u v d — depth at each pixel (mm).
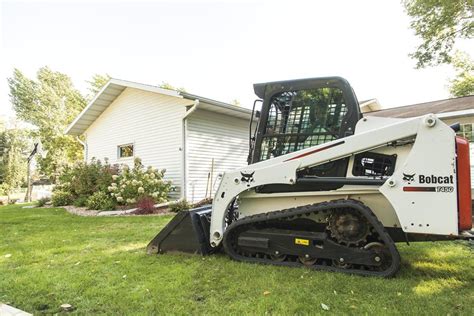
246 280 2711
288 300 2262
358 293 2389
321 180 2977
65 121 29781
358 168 2963
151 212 7738
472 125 9438
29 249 4102
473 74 22766
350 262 2840
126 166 9711
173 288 2561
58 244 4391
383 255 2748
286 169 3084
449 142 2527
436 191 2527
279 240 3121
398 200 2629
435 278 2725
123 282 2729
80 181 10094
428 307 2123
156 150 10617
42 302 2342
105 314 2129
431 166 2555
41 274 2994
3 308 2232
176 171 9867
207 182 10211
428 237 2820
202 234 3605
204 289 2539
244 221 3266
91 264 3336
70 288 2605
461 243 4027
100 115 13062
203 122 10258
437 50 14695
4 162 22516
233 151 11250
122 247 4152
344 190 2996
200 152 10102
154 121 10742
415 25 14648
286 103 3346
